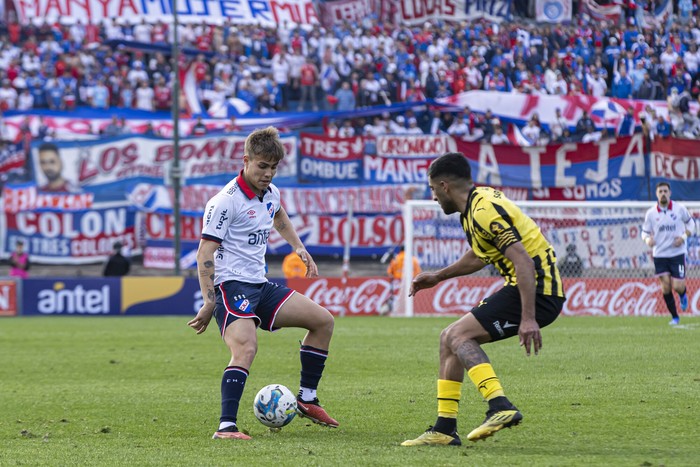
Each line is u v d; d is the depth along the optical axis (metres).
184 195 93.50
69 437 24.55
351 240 94.25
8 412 29.36
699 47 108.19
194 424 26.52
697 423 24.94
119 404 30.73
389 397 31.23
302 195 93.50
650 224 61.50
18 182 92.62
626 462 19.34
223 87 106.56
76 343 54.34
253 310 24.66
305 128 104.00
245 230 24.59
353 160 94.75
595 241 80.06
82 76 105.56
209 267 24.02
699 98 106.19
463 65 108.12
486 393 21.19
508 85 107.62
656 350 44.81
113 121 99.56
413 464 19.33
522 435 23.44
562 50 108.94
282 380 36.62
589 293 78.62
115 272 88.62
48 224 92.50
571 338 51.91
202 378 37.81
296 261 83.06
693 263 78.00
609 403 28.61
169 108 106.12
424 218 82.88
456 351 21.72
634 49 107.56
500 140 100.44
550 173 94.25
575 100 102.62
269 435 24.38
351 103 106.00
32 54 106.88
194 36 110.25
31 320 77.12
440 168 21.86
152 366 42.28
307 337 25.88
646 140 93.50
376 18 116.38
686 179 92.88
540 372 36.91
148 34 110.12
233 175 94.75
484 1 112.38
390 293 81.75
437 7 113.88
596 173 94.06
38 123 100.31
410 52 109.31
